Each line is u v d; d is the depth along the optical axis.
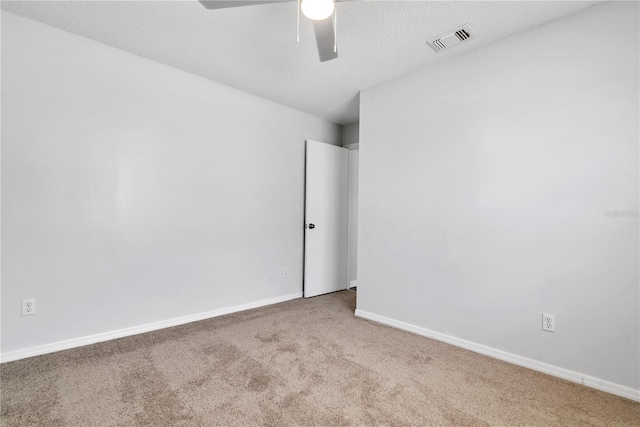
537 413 1.56
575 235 1.87
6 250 1.97
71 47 2.18
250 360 2.06
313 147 3.76
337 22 1.99
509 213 2.12
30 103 2.04
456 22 1.99
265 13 1.94
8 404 1.55
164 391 1.69
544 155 1.99
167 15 1.97
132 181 2.45
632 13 1.71
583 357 1.84
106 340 2.34
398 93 2.78
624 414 1.56
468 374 1.93
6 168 1.97
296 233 3.67
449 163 2.43
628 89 1.72
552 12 1.89
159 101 2.58
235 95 3.08
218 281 2.97
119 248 2.40
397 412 1.54
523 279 2.06
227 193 3.03
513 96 2.12
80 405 1.55
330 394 1.69
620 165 1.74
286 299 3.57
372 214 2.96
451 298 2.41
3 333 1.97
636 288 1.69
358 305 3.05
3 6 1.91
